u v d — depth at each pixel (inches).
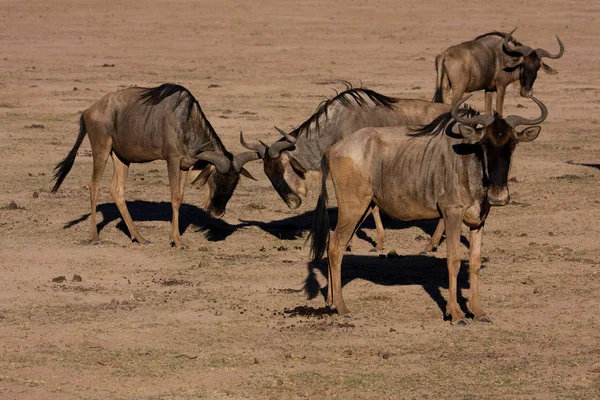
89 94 4623.5
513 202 2632.9
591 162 3208.7
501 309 1732.3
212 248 2201.0
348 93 2133.4
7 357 1482.5
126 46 6427.2
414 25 7396.7
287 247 2210.9
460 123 1590.8
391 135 1654.8
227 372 1419.8
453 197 1585.9
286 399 1315.2
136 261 2082.9
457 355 1488.7
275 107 4293.8
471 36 6899.6
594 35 6919.3
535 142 3577.8
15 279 1931.6
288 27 7313.0
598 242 2230.6
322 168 1717.5
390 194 1642.5
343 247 1701.5
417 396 1323.8
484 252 2146.9
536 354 1494.8
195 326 1638.8
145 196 2738.7
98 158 2240.4
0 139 3531.0
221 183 2183.8
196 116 2169.0
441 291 1849.2
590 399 1312.7
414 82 5088.6
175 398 1320.1
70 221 2432.3
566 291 1843.0
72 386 1364.4
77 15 7741.1
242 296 1822.1
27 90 4707.2
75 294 1833.2
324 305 1760.6
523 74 3388.3
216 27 7293.3
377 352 1501.0
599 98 4680.1
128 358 1480.1
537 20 7588.6
